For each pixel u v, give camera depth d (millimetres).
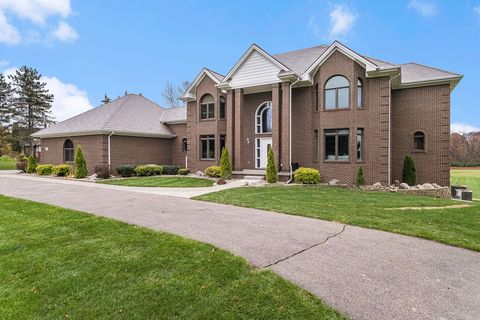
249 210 8375
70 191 12695
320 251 5023
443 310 3285
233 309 3312
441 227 6531
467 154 51750
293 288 3719
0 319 3254
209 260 4574
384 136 14109
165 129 24641
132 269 4344
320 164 15508
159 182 16469
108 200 10156
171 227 6516
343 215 7559
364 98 14594
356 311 3244
